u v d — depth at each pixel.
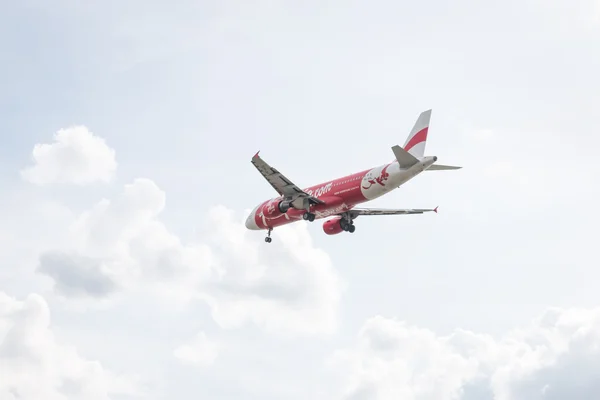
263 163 121.12
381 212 145.88
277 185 126.69
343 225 146.25
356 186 127.88
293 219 138.38
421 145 127.31
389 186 125.12
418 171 122.12
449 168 125.25
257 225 143.50
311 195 130.25
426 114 127.88
